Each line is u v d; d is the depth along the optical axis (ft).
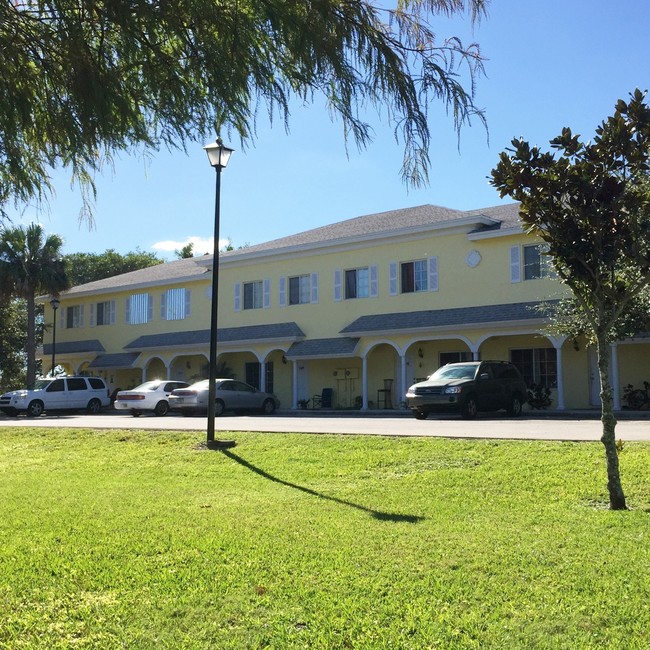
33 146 15.35
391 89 13.53
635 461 31.12
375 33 13.74
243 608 15.33
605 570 17.13
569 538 20.44
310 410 93.25
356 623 14.28
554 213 24.81
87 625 14.69
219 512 26.23
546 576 16.83
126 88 14.28
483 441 38.34
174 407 82.99
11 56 13.65
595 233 24.36
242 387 86.48
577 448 34.53
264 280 104.88
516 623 14.01
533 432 42.39
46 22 13.52
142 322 122.93
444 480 31.40
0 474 41.39
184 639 13.79
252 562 18.71
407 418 67.82
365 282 94.27
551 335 71.56
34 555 20.02
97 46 13.75
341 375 97.04
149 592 16.57
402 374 84.79
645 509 24.52
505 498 27.37
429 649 12.95
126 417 86.79
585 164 23.90
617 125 23.48
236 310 108.27
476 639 13.33
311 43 13.25
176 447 47.09
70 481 37.06
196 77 14.05
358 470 35.63
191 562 18.98
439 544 20.11
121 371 127.75
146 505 28.40
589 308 26.40
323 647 13.24
